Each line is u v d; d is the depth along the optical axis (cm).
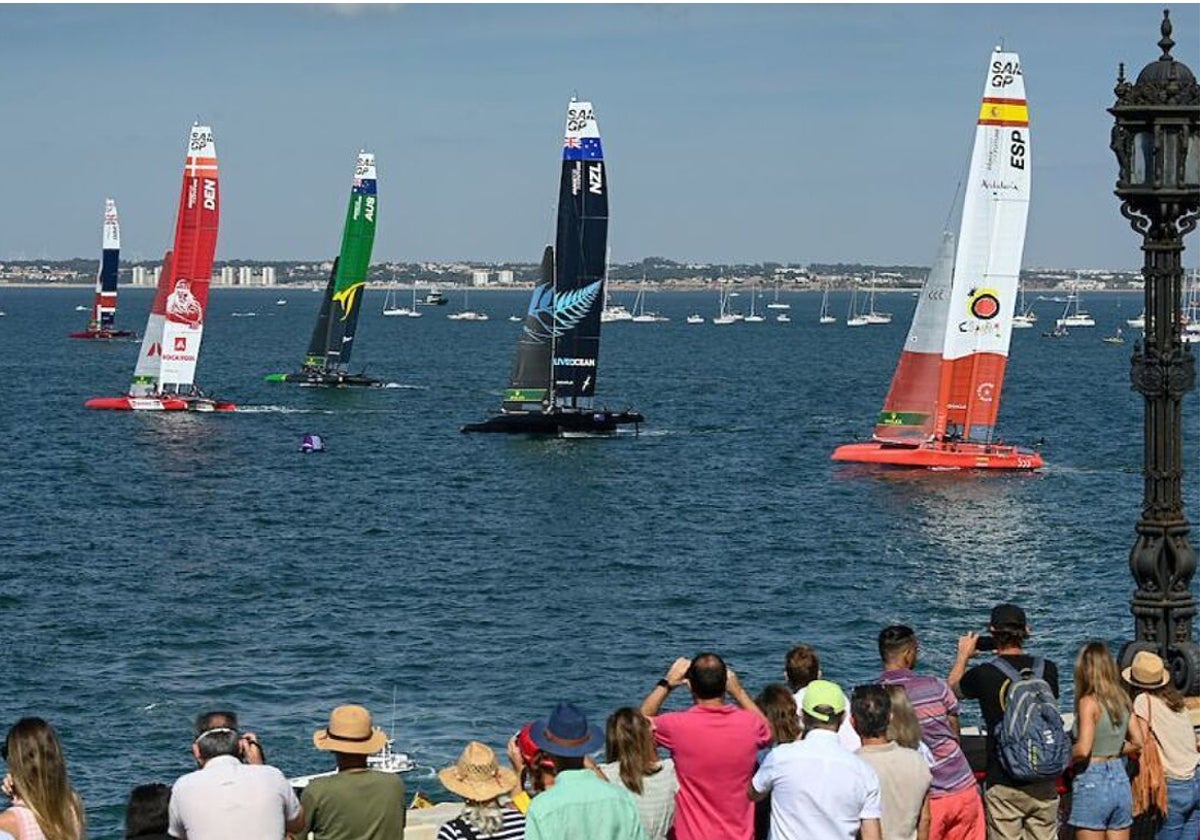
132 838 1678
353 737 1755
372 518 10588
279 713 5862
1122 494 11719
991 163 12756
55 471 12825
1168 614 2152
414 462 13575
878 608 7850
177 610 7581
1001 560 9169
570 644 6962
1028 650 7075
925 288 13175
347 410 18162
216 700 5997
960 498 11488
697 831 1805
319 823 1745
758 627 7406
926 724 1933
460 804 2078
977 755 2212
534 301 15412
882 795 1783
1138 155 2075
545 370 15462
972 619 7656
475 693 6166
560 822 1580
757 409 19575
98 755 5372
